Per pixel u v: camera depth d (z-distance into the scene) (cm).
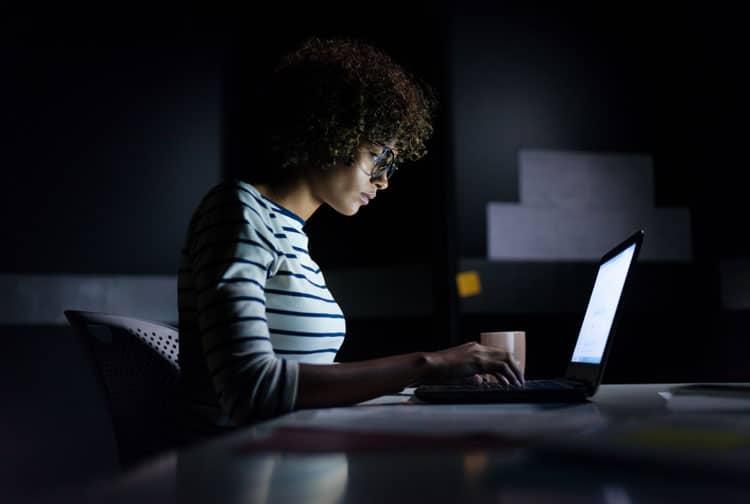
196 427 124
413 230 359
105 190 357
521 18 377
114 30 364
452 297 350
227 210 118
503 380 109
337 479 46
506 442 58
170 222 368
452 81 366
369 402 108
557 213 369
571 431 64
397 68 155
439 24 370
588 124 376
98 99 359
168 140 370
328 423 75
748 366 359
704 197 370
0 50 344
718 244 365
